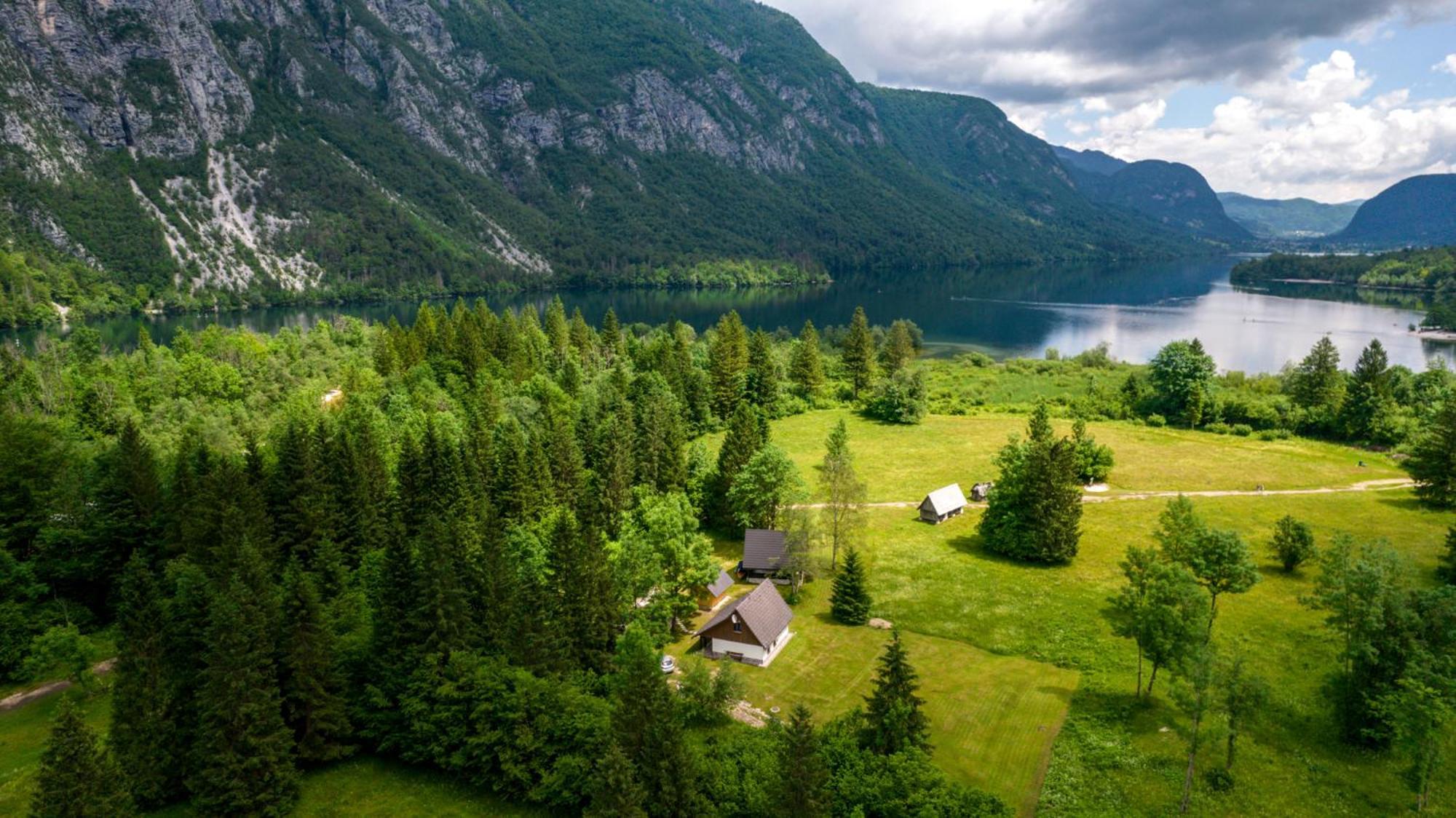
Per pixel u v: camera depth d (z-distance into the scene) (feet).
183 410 374.22
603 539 222.89
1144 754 157.28
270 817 144.25
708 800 133.28
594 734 147.54
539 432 298.56
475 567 186.70
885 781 130.93
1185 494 328.90
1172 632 164.66
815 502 323.98
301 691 156.87
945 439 431.84
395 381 414.00
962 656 204.64
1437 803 139.33
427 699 159.33
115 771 124.47
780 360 578.25
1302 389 445.37
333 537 232.73
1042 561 263.49
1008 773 154.61
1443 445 298.56
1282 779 147.64
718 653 206.59
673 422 340.18
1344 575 162.09
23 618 199.72
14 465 225.56
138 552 208.44
